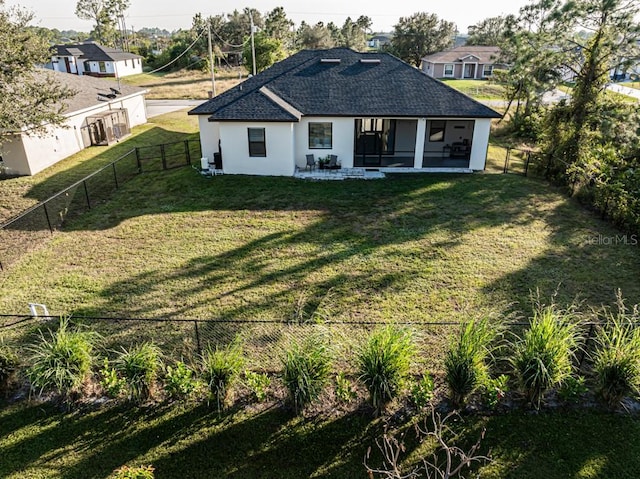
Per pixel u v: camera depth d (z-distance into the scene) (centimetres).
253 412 662
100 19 9456
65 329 733
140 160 2139
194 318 892
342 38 8194
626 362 635
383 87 1950
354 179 1792
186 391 667
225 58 6775
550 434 619
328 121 1864
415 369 736
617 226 1326
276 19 7606
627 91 4203
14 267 1115
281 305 934
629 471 566
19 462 586
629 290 981
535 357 633
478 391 691
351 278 1041
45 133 1723
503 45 2644
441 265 1097
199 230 1324
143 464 583
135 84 5384
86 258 1159
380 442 611
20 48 1474
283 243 1230
